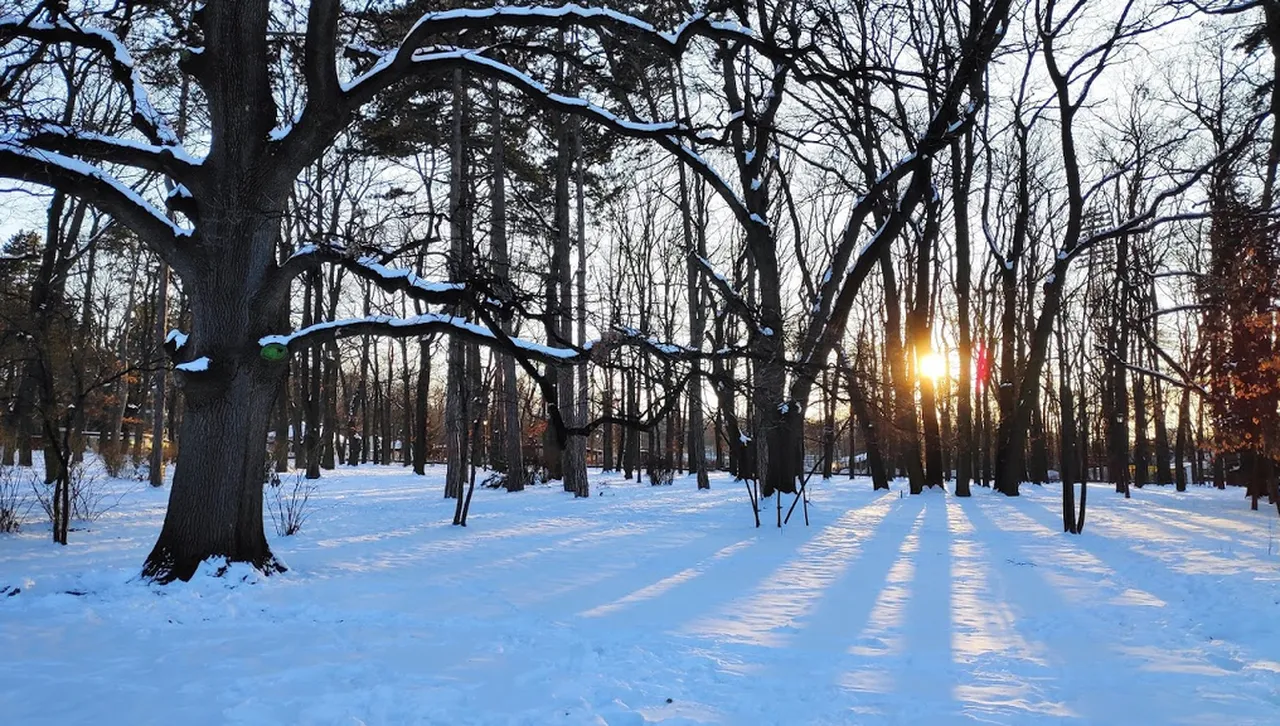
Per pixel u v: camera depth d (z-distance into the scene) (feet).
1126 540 44.37
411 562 34.71
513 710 15.70
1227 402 57.36
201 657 19.57
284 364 30.76
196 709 15.70
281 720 15.07
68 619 23.43
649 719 15.39
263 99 30.48
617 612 25.45
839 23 38.32
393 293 30.73
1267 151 68.18
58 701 16.12
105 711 15.55
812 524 52.19
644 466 164.96
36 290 54.03
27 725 14.76
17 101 27.27
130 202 29.12
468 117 72.59
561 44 41.83
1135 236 87.66
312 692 16.75
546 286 37.11
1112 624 24.47
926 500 75.41
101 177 28.48
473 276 29.22
